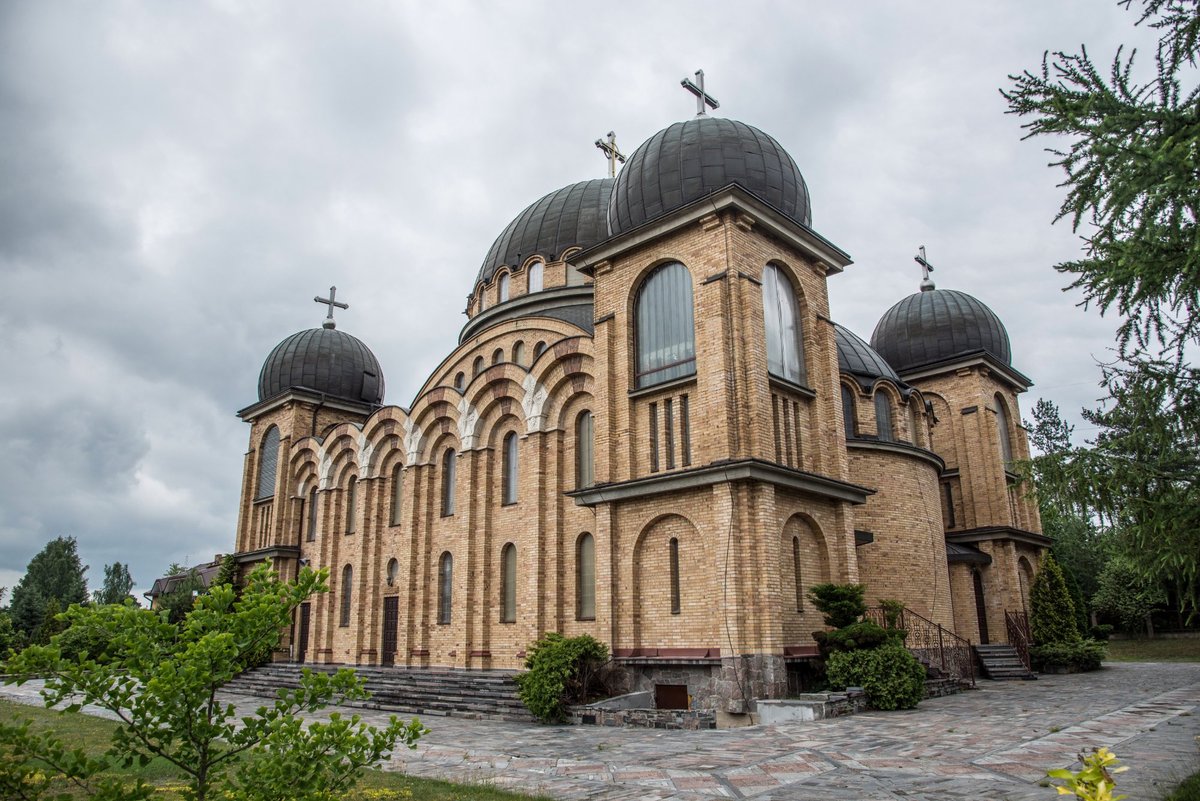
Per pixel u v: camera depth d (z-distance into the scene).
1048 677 29.83
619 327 24.61
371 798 10.73
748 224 22.77
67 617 7.32
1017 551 35.47
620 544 23.00
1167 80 8.23
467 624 28.67
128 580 90.25
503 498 29.09
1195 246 7.85
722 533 20.44
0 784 6.73
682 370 22.95
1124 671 31.44
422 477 32.62
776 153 24.58
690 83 26.25
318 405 42.59
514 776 12.66
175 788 11.42
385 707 24.56
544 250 35.12
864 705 19.27
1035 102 8.91
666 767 13.07
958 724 16.48
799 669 20.58
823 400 24.17
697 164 23.75
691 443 22.09
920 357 38.72
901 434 31.38
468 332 37.38
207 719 7.40
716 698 19.86
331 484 37.25
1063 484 10.05
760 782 11.62
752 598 19.80
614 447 23.92
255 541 42.50
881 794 10.59
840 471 23.72
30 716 21.05
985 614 34.25
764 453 21.08
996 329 38.78
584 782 12.03
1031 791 10.41
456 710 23.05
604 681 22.11
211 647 7.13
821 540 22.61
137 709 7.08
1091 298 9.38
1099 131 8.29
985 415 36.53
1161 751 12.73
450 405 31.97
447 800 10.65
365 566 34.09
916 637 26.86
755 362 21.58
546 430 27.70
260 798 6.98
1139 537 9.58
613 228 25.47
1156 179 7.97
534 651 21.73
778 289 24.14
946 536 35.72
